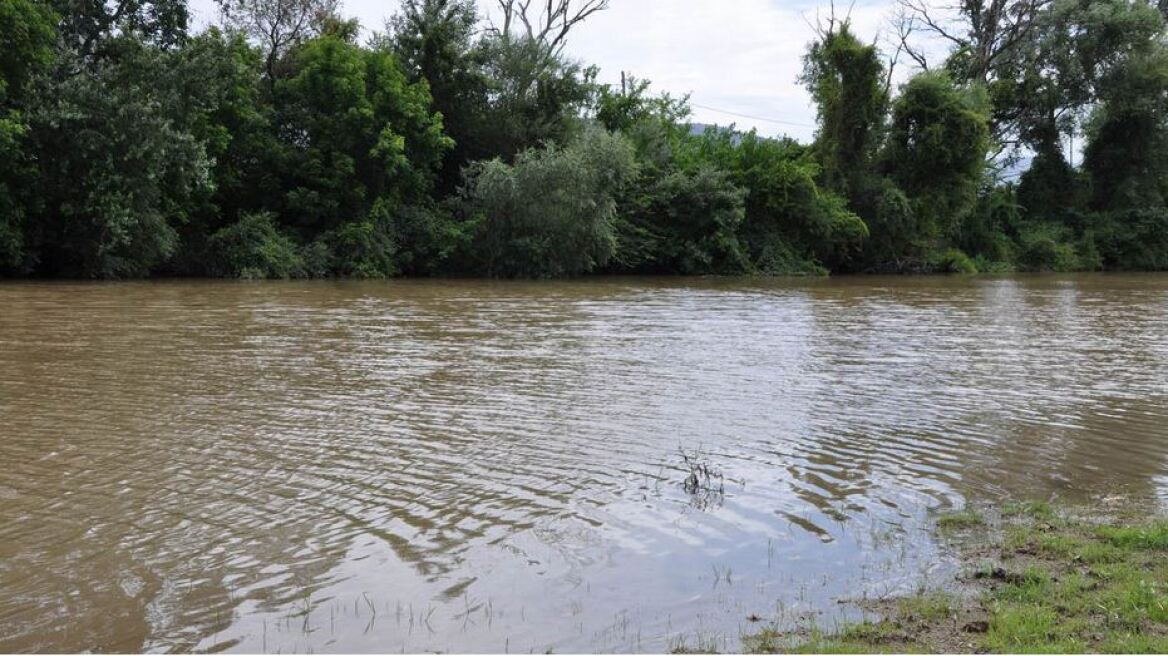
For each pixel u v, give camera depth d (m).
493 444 9.31
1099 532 6.73
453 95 45.84
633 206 46.44
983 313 25.11
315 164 38.69
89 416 10.38
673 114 54.97
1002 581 5.80
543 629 5.10
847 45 51.69
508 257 41.41
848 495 7.74
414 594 5.57
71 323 19.19
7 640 4.89
